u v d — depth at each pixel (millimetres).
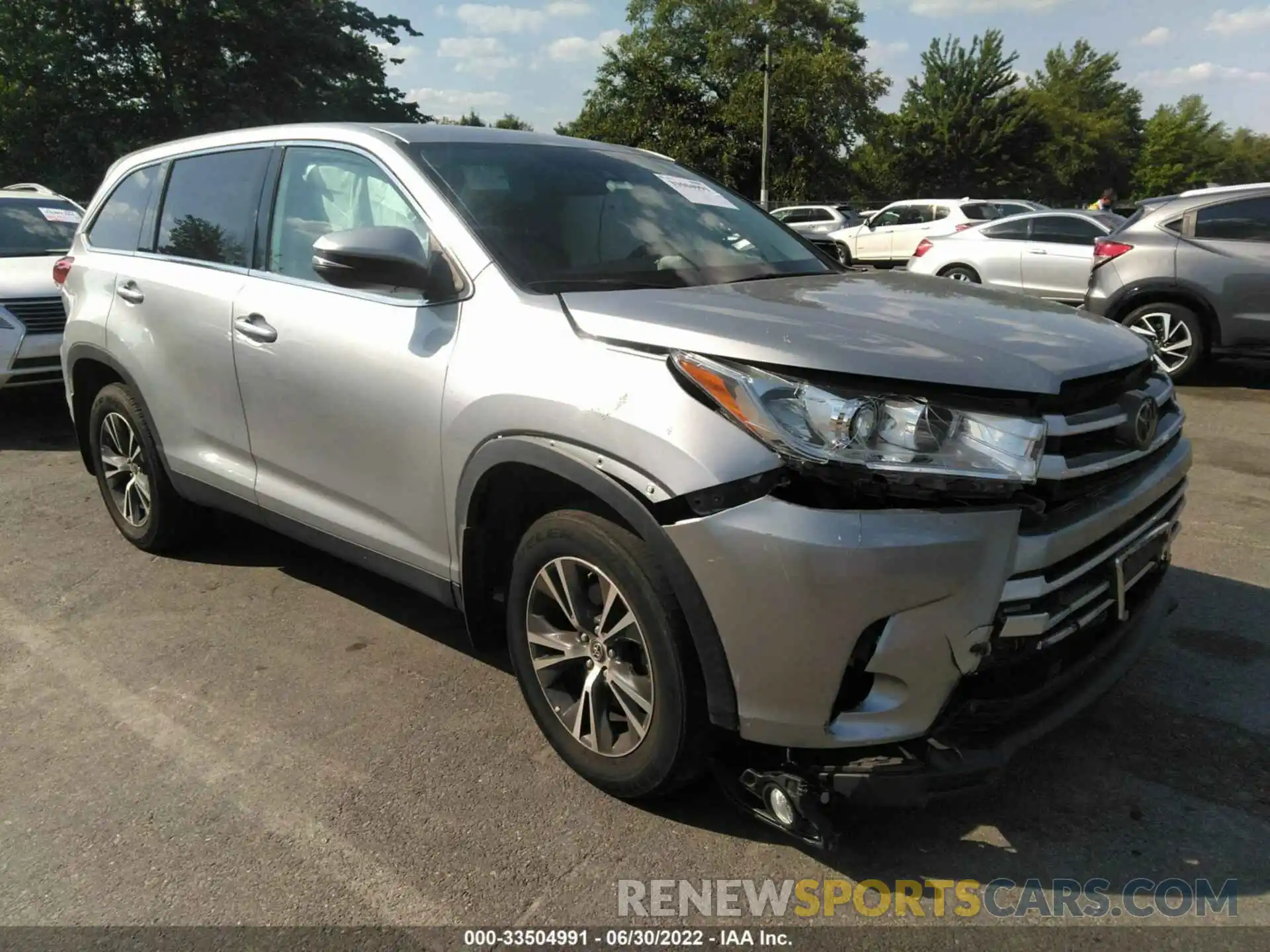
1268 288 7383
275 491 3457
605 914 2213
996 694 2230
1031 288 10742
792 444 2037
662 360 2256
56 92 26281
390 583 4125
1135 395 2404
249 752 2871
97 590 4062
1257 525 4688
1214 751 2812
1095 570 2373
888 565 1989
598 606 2525
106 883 2326
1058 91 73375
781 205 37531
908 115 50719
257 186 3549
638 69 37938
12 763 2832
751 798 2324
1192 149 71875
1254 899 2230
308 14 27984
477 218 2861
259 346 3311
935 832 2477
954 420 2061
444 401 2693
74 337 4328
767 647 2098
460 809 2588
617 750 2535
